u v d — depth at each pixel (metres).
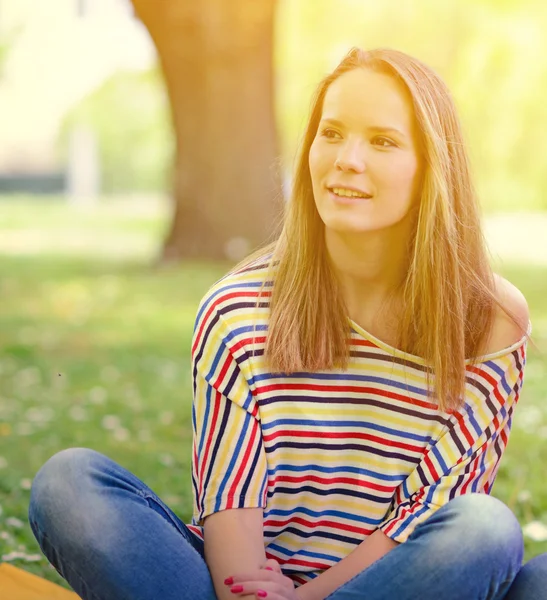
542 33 19.62
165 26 12.09
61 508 2.01
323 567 2.25
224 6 12.02
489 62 20.75
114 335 8.11
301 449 2.18
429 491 2.16
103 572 2.00
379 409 2.17
